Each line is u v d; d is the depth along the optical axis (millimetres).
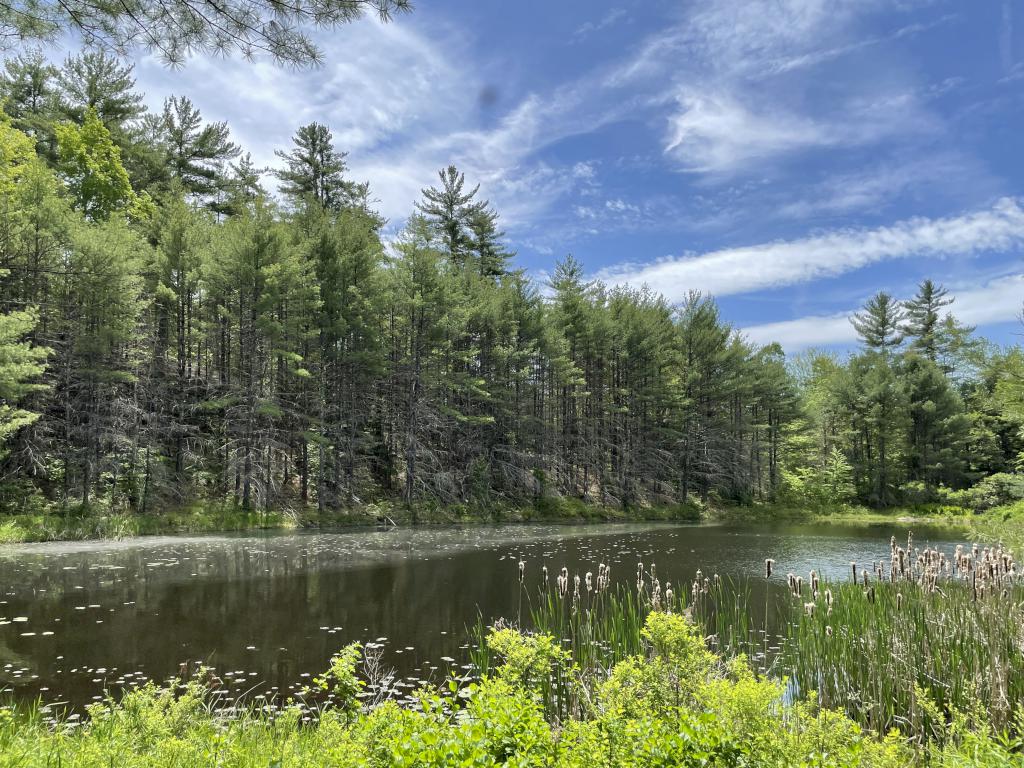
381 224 41062
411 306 30312
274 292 25641
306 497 27781
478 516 29812
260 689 6941
